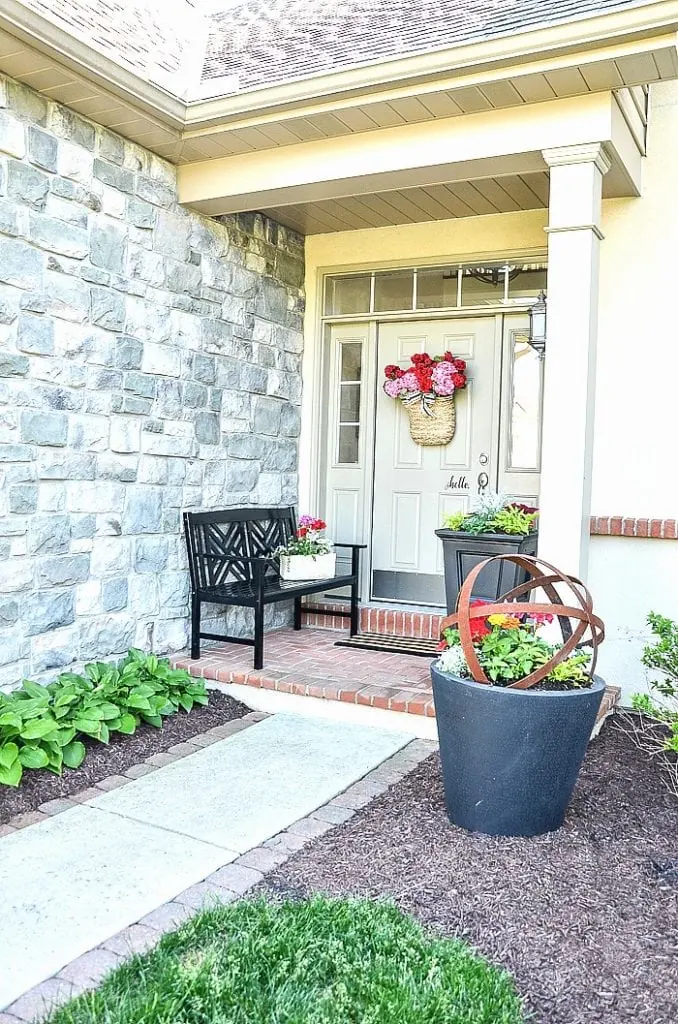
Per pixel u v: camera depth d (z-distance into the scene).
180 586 4.79
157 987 1.94
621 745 3.96
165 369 4.62
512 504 4.85
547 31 3.38
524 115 3.83
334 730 4.01
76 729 3.51
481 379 5.54
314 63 4.01
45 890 2.47
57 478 3.95
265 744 3.80
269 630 5.66
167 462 4.66
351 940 2.16
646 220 4.63
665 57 3.34
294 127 4.14
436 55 3.60
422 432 5.60
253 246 5.35
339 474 6.01
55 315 3.90
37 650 3.88
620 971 2.08
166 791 3.25
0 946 2.17
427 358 5.50
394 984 1.97
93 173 4.09
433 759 3.64
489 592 4.48
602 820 3.03
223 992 1.92
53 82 3.69
